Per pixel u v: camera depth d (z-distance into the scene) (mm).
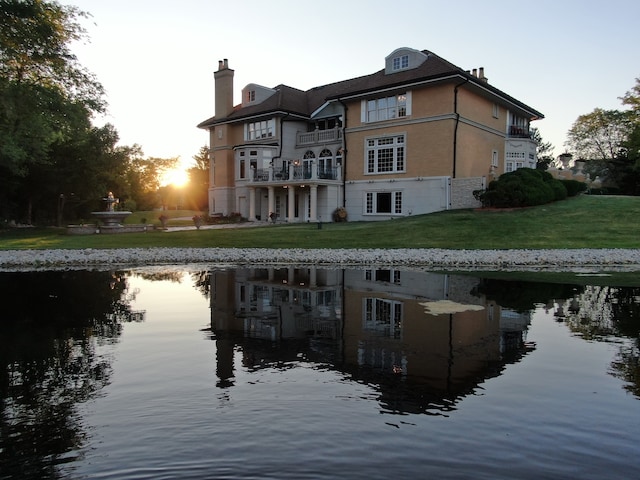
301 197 36969
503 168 35344
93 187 47906
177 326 7027
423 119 30156
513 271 13773
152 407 4043
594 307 8398
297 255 17422
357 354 5562
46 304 8812
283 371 4961
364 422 3732
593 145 61969
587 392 4344
